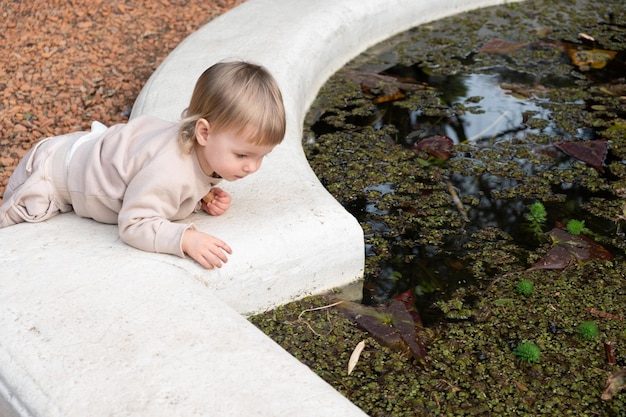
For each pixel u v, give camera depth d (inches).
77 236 105.5
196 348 85.8
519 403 91.2
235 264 102.8
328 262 110.7
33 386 81.4
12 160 144.9
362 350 99.3
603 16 205.3
